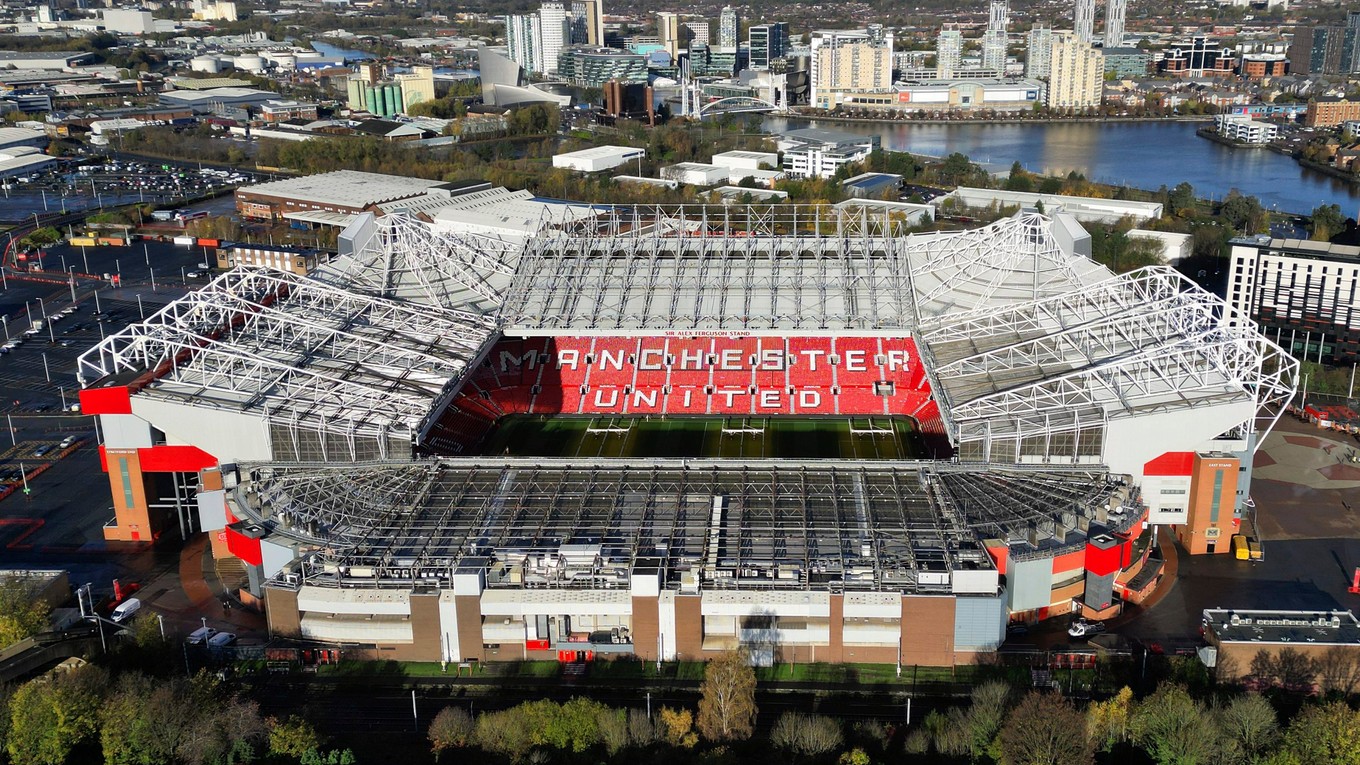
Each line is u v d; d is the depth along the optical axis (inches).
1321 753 4458.7
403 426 6845.5
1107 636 5718.5
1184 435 6535.4
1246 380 6894.7
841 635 5492.1
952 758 4694.9
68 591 6225.4
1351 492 7401.6
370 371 7598.4
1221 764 4512.8
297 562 5777.6
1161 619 5905.5
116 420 6801.2
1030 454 6633.9
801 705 5216.5
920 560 5580.7
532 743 4771.2
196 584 6427.2
